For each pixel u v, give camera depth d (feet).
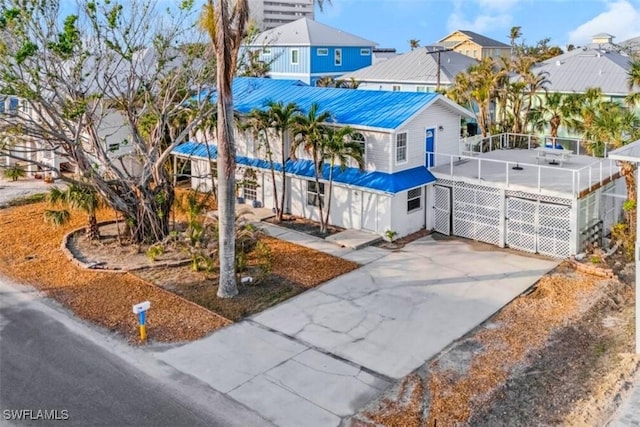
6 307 59.62
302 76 185.98
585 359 49.78
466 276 68.44
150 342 52.80
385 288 65.00
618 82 127.03
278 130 84.28
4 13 63.77
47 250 75.97
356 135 82.69
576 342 52.70
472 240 81.20
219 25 55.01
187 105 84.99
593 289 63.93
